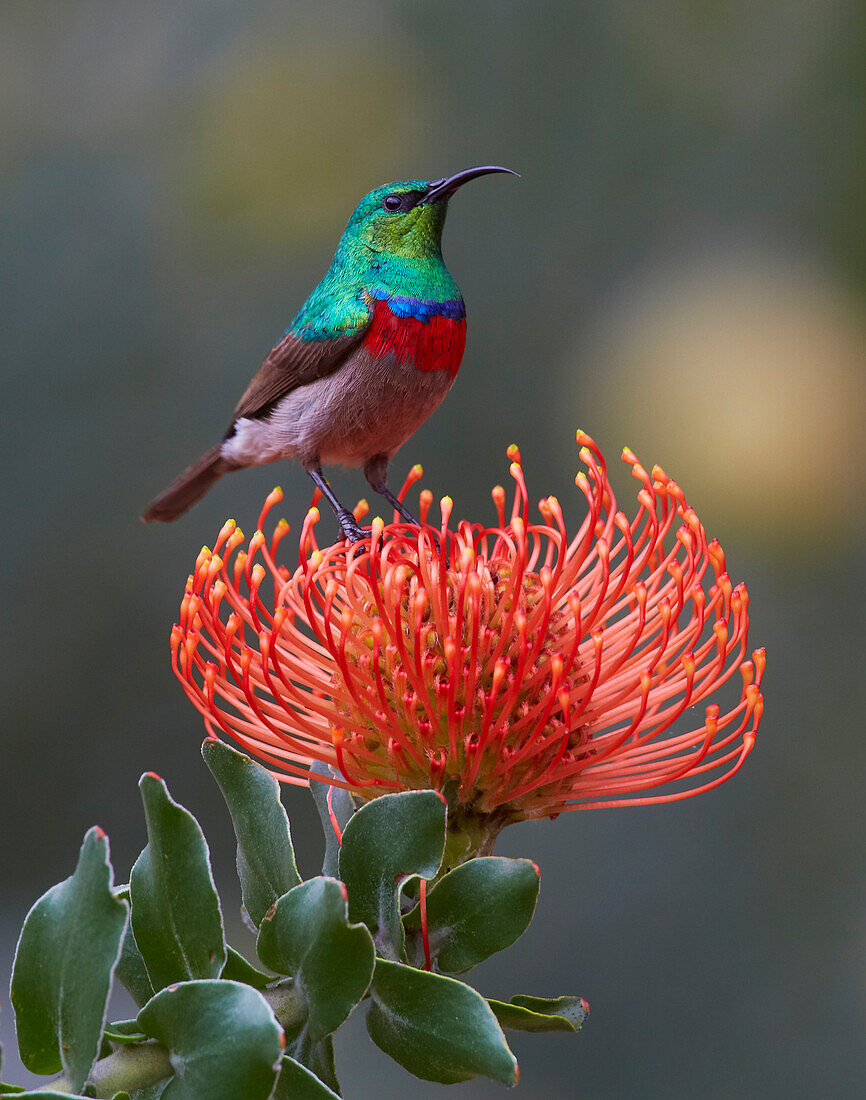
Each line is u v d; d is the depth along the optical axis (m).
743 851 7.19
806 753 7.25
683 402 7.57
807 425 7.43
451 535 4.32
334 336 6.50
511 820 4.12
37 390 7.70
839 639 7.31
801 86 7.51
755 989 6.99
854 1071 6.82
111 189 7.83
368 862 3.58
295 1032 3.45
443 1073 3.38
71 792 7.76
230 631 3.90
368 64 7.84
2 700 7.71
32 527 7.72
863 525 7.37
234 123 7.86
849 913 7.06
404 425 6.76
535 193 7.75
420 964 3.69
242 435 7.07
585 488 4.25
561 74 7.70
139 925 3.45
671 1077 6.97
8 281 7.71
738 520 7.46
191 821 3.40
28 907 7.61
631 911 7.14
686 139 7.64
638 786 4.03
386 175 7.82
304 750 4.05
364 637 4.15
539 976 7.11
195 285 7.83
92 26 7.98
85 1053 3.10
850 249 7.55
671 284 7.64
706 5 7.51
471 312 7.80
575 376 7.78
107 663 7.80
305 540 3.97
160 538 7.91
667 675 4.16
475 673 3.95
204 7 7.95
